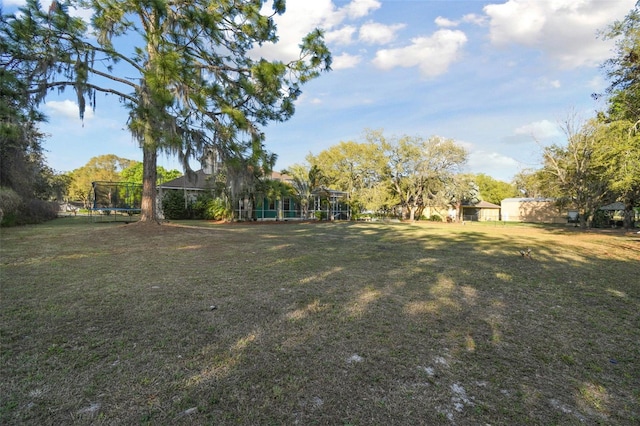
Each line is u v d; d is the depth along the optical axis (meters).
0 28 7.41
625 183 11.47
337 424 1.80
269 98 10.08
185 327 3.12
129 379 2.20
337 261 6.89
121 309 3.58
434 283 5.17
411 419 1.86
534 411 1.97
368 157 35.41
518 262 7.54
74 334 2.90
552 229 22.08
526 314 3.78
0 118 7.30
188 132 10.01
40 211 17.80
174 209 22.83
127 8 8.19
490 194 59.72
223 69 10.23
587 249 10.60
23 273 5.14
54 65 8.15
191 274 5.34
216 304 3.83
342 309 3.76
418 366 2.49
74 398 1.97
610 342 3.03
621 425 1.86
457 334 3.13
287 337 2.95
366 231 15.94
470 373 2.41
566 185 21.69
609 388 2.26
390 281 5.22
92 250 7.46
